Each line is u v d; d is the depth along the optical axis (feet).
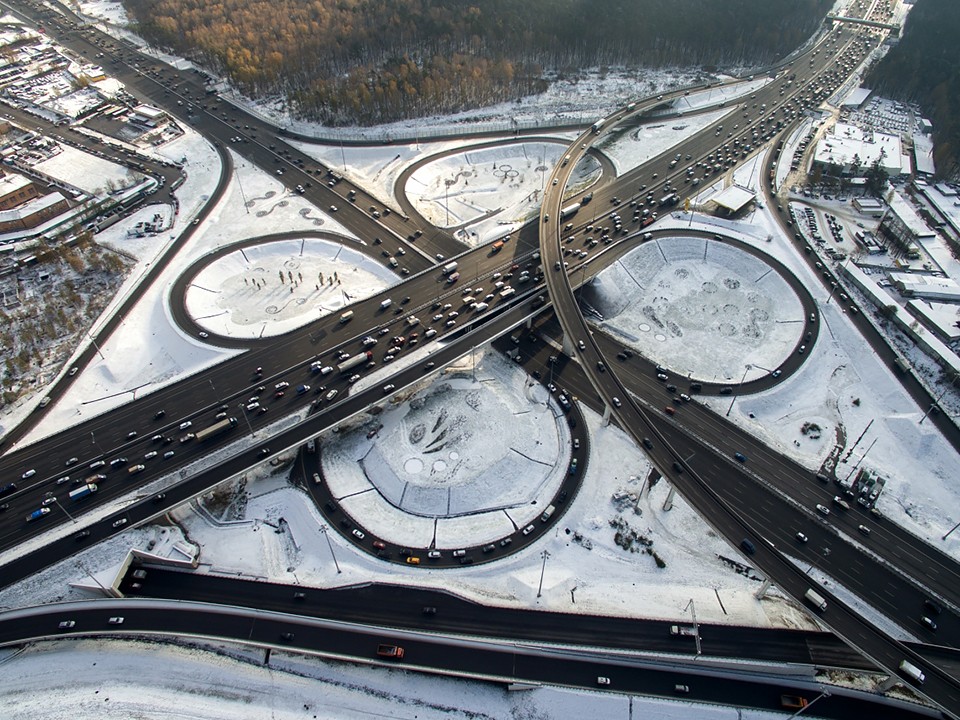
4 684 308.60
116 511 371.76
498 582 363.15
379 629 325.83
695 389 485.15
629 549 384.68
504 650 321.73
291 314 532.32
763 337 536.83
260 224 634.02
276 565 372.79
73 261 576.20
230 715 301.22
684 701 305.73
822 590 319.27
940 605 350.43
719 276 594.24
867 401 480.64
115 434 423.64
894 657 296.30
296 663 322.96
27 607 331.57
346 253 597.93
